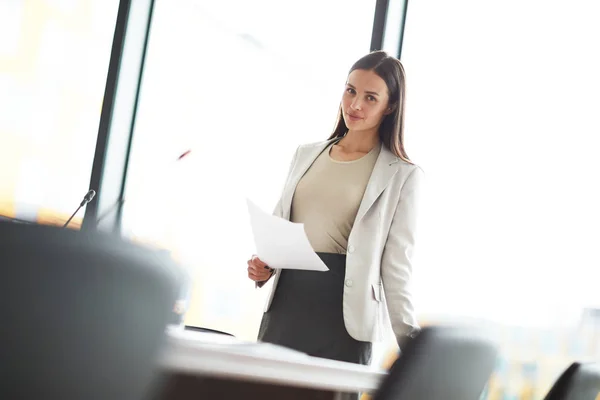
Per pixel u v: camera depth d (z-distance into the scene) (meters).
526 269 3.06
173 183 3.45
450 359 1.20
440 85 3.27
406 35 3.37
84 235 0.74
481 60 3.25
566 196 3.07
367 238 2.15
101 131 3.41
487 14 3.28
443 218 3.14
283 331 2.12
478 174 3.16
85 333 0.77
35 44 3.18
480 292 3.07
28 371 0.75
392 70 2.25
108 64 3.44
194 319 3.31
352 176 2.24
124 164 3.46
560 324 3.01
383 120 2.31
